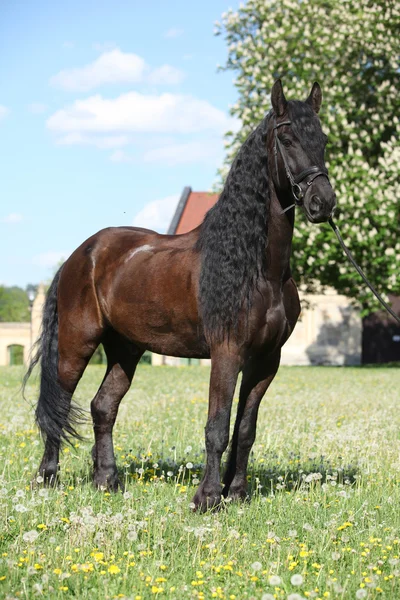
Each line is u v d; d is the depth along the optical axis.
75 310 6.82
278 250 5.61
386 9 28.03
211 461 5.62
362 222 25.91
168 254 6.18
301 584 4.05
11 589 3.99
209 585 4.14
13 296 88.19
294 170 5.38
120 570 4.26
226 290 5.48
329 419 11.05
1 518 5.05
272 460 7.78
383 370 28.03
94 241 6.94
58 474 6.75
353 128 26.67
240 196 5.57
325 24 27.44
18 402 14.23
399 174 25.77
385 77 28.16
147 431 9.67
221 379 5.55
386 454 7.83
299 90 26.17
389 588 4.10
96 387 18.19
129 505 5.62
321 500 6.05
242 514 5.51
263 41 27.72
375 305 27.09
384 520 5.42
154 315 6.16
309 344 42.94
